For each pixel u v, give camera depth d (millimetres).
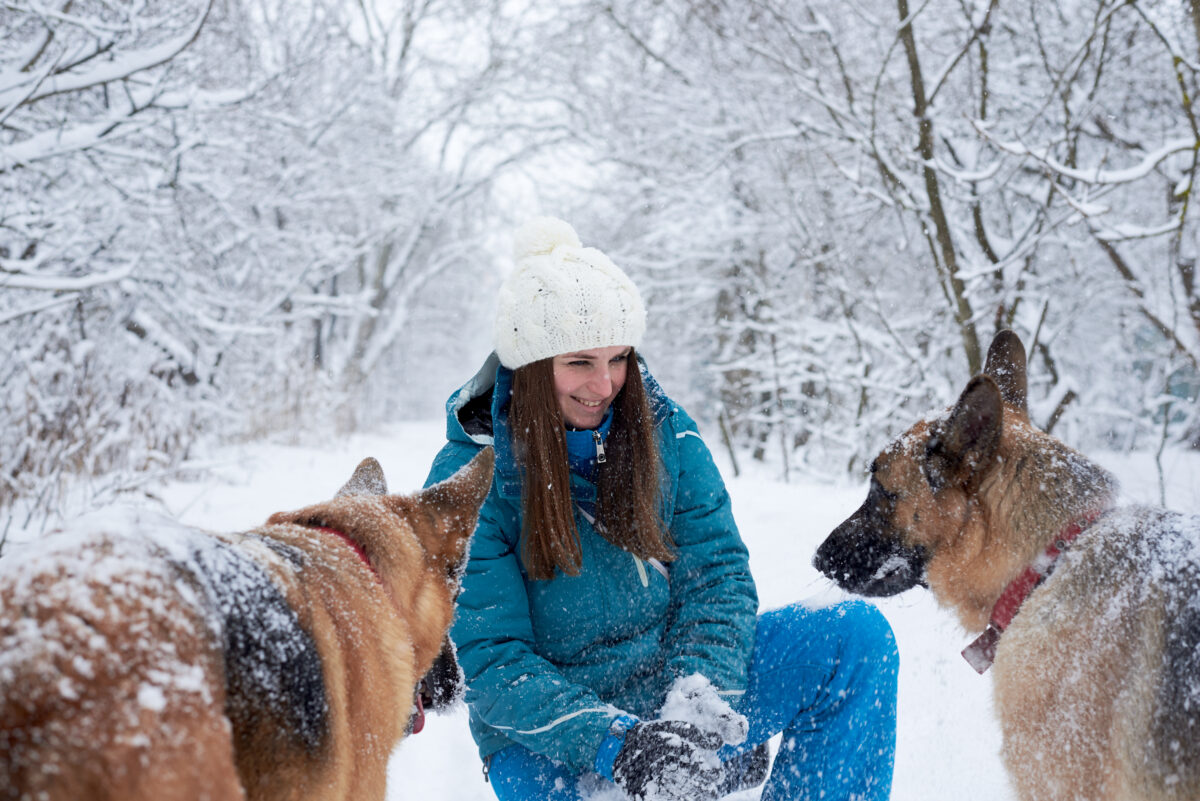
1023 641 2205
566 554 2281
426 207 22766
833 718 2346
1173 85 9242
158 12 7117
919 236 10531
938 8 9852
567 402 2367
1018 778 2197
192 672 1174
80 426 7012
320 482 8703
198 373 10727
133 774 1073
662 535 2391
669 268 14875
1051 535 2295
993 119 9102
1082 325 12086
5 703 1042
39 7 5777
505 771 2318
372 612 1704
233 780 1177
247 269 12680
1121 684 2012
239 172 12094
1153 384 11555
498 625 2279
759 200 13156
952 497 2457
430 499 2010
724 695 2230
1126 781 1986
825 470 12188
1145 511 2213
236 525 6219
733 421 13922
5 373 6562
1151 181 9820
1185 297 8734
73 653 1093
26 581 1151
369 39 21844
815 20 10070
